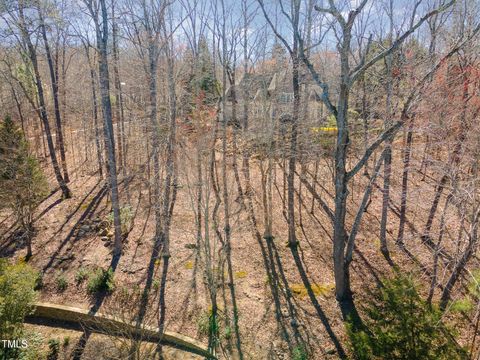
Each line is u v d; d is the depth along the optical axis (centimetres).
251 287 1074
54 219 1485
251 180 1859
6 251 1259
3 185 1144
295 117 1240
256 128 1471
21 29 1474
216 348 861
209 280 920
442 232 971
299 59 1063
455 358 563
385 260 1186
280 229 1431
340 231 951
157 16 1162
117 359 806
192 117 1648
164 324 931
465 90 946
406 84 1195
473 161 830
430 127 916
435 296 977
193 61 1466
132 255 1233
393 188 1384
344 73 859
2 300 707
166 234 1198
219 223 1445
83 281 1090
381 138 895
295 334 891
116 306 988
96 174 2034
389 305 625
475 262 1069
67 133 2503
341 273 982
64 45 1817
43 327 949
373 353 581
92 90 1802
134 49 1719
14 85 2088
